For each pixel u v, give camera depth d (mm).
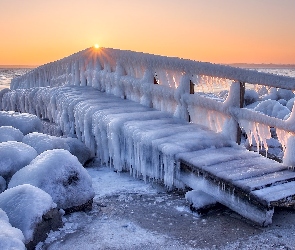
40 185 3207
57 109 6992
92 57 7707
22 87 10875
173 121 4969
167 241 2844
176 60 5051
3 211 2646
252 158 3750
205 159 3617
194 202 3342
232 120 4254
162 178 4098
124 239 2895
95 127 5270
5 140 4449
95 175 4715
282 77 3555
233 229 3000
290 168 3400
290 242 2742
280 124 3529
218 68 4312
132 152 4539
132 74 6426
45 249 2740
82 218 3309
